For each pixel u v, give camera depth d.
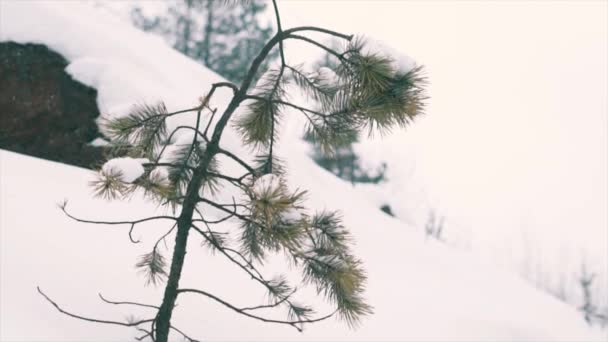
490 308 7.66
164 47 14.14
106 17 13.65
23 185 5.18
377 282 6.98
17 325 2.92
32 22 8.10
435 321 6.05
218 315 3.90
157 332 2.68
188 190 2.58
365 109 2.33
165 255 4.56
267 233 2.25
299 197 2.09
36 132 7.57
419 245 10.80
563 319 9.08
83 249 4.14
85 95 7.92
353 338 4.54
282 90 2.65
